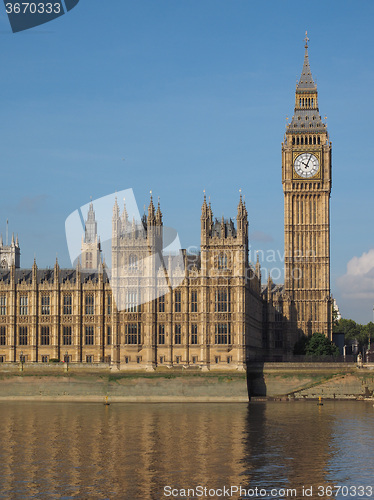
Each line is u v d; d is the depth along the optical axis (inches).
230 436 4734.3
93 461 3964.1
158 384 7071.9
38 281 7785.4
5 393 7140.8
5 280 7854.3
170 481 3563.0
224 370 7111.2
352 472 3730.3
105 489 3425.2
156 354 7234.3
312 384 7283.5
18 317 7760.8
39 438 4655.5
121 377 7101.4
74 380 7116.1
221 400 6983.3
